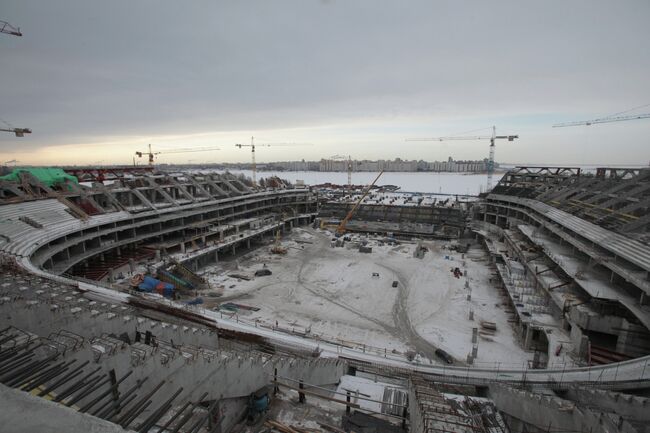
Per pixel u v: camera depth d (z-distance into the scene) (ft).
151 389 47.47
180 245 228.63
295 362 75.72
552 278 155.94
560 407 66.85
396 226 321.52
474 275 207.92
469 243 286.05
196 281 190.08
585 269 147.95
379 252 257.96
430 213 342.85
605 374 89.66
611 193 201.16
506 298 173.68
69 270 180.24
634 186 196.95
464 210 346.54
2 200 188.34
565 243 191.72
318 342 111.24
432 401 54.80
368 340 136.67
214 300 170.71
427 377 93.09
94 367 41.39
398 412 66.49
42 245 156.66
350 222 342.64
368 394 76.33
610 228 153.28
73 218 194.18
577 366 104.78
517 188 296.92
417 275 208.44
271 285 191.62
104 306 73.00
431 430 42.86
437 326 148.25
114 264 198.70
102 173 290.35
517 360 123.54
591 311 119.44
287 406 64.28
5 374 30.94
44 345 38.88
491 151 580.30
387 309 164.76
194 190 312.09
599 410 66.28
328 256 247.91
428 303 170.40
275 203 368.68
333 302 171.42
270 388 68.39
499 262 213.46
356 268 221.25
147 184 272.51
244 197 317.63
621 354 111.45
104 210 217.77
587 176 261.03
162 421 46.32
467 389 91.20
